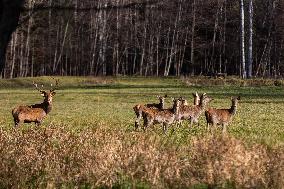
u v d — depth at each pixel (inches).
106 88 4330.7
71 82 4963.1
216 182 845.8
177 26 5910.4
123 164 890.7
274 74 6048.2
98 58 6063.0
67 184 865.5
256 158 910.4
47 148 986.1
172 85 4507.9
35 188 863.7
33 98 3545.8
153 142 1058.1
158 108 1668.3
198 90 3905.0
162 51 6860.2
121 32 6038.4
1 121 1948.8
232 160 887.1
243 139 1135.6
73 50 6560.0
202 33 6761.8
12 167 887.1
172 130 1578.5
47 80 5024.6
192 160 903.1
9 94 3875.5
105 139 1055.6
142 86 4466.0
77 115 2326.5
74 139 1059.9
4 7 495.2
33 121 1638.8
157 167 871.7
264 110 2449.6
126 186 848.9
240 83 4397.1
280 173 858.8
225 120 1545.3
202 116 2151.8
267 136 1343.5
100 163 891.4
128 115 2308.1
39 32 6043.3
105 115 2311.8
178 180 851.4
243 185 837.8
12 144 997.8
